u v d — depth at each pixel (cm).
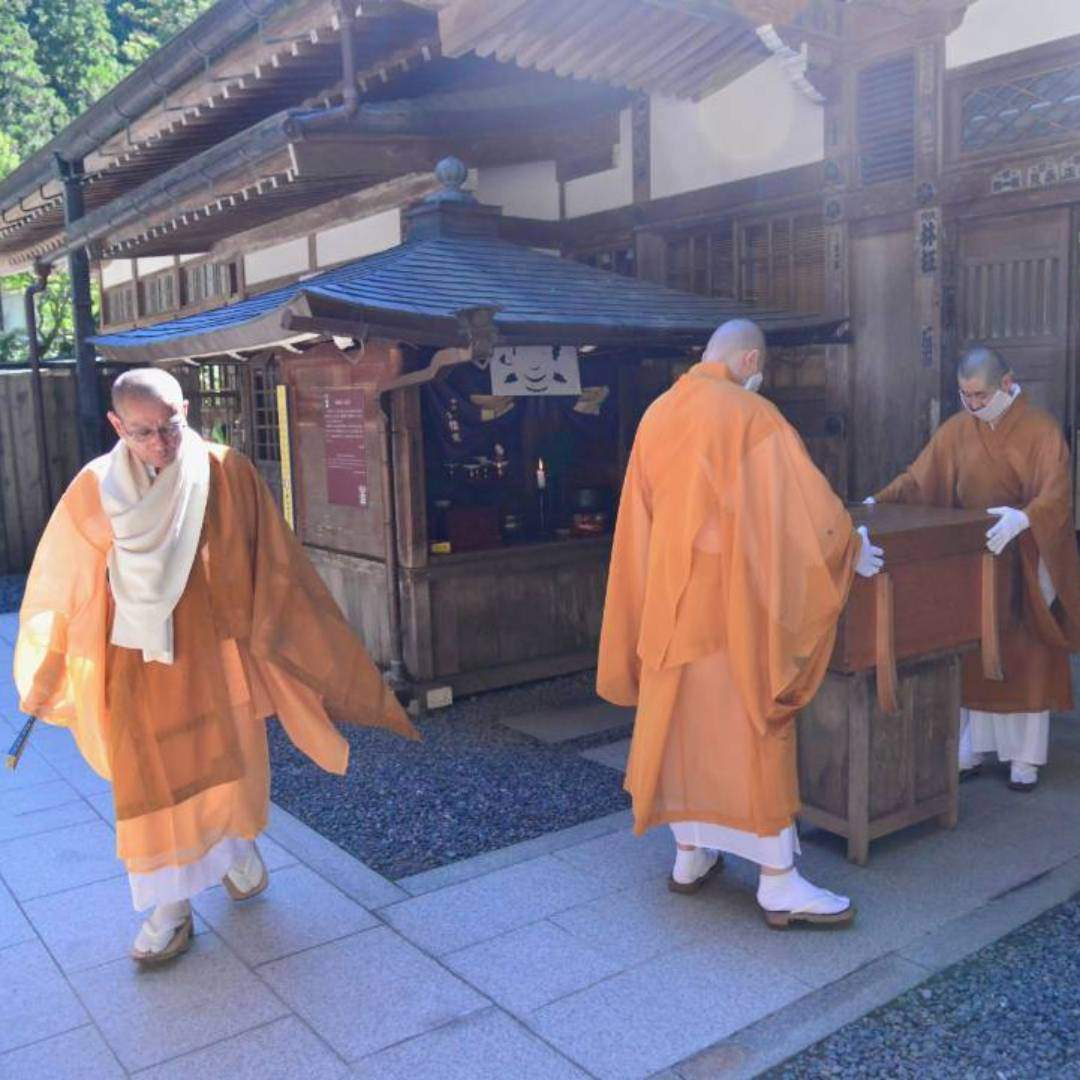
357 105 538
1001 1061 241
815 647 286
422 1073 241
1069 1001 262
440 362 452
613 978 277
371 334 423
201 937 306
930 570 333
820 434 590
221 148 621
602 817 387
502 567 542
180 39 611
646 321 490
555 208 733
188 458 277
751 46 523
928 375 531
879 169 545
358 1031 257
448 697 525
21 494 993
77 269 916
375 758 460
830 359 578
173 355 541
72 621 286
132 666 277
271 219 872
